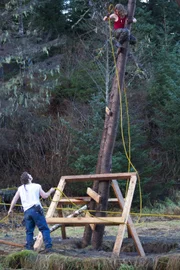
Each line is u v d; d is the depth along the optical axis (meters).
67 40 27.33
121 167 19.83
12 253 8.62
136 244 8.88
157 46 28.61
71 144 21.31
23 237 12.40
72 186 19.97
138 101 24.95
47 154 22.09
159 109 24.64
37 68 20.91
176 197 21.02
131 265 7.71
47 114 24.64
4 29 22.42
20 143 22.25
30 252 8.32
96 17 20.84
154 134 24.41
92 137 20.50
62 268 7.84
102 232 9.78
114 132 9.84
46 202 19.62
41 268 7.99
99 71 24.47
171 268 7.56
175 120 23.19
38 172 21.50
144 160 20.55
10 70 26.11
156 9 29.69
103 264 7.74
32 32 21.94
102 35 23.73
